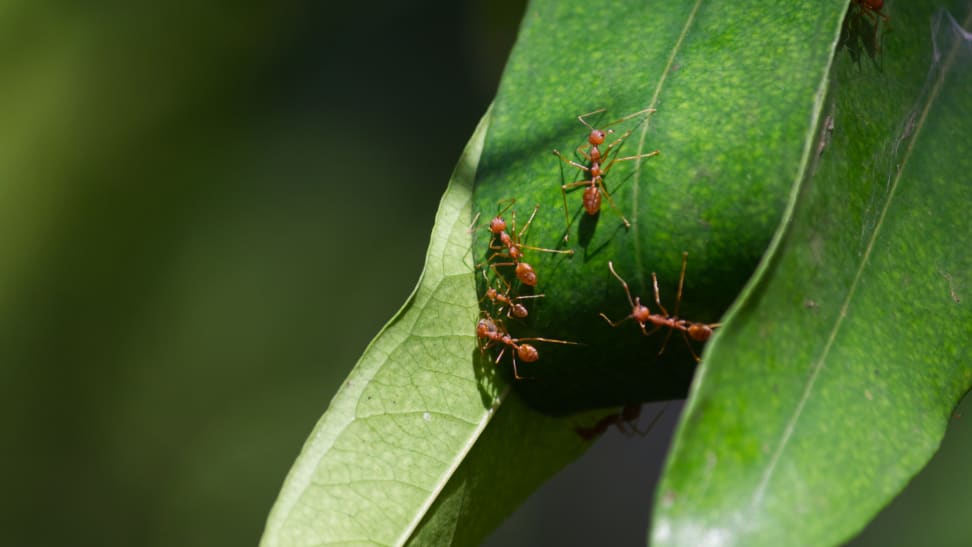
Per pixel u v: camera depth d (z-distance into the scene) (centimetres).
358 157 44
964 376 22
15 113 45
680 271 23
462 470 24
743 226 22
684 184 23
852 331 22
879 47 23
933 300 22
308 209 46
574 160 23
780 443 21
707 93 23
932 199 23
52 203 46
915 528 37
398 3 42
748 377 21
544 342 24
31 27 44
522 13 37
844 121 22
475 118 41
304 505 23
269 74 44
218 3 43
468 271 24
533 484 24
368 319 47
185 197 46
